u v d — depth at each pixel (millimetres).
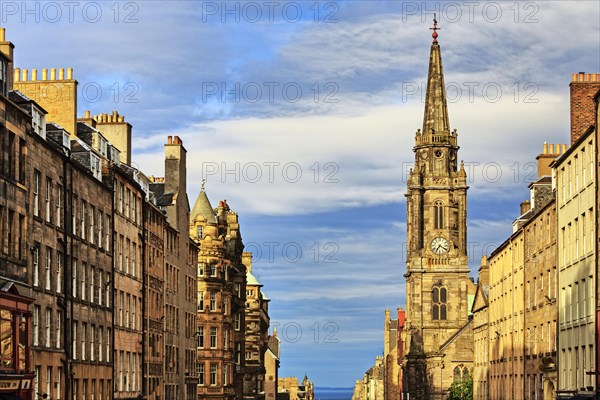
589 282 76500
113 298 87312
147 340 101500
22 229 62812
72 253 74938
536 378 96875
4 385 57406
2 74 62188
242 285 158500
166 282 112875
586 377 76812
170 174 121938
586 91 90875
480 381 145000
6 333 58594
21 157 62844
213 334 136125
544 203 103000
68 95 89688
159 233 108938
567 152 83375
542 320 94312
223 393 136250
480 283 147625
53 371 69375
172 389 115188
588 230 77188
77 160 82125
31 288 64500
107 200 85875
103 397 83625
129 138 108625
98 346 82250
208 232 138125
